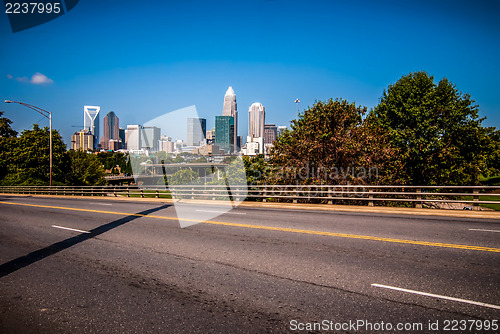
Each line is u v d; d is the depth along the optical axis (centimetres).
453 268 557
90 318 417
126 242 854
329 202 1584
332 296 460
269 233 910
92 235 969
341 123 2077
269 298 462
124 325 395
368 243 752
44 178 5316
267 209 1523
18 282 563
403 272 545
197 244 801
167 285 527
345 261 617
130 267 631
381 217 1167
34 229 1127
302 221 1112
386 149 2003
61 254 750
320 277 538
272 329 375
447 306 416
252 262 635
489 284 481
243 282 529
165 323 397
